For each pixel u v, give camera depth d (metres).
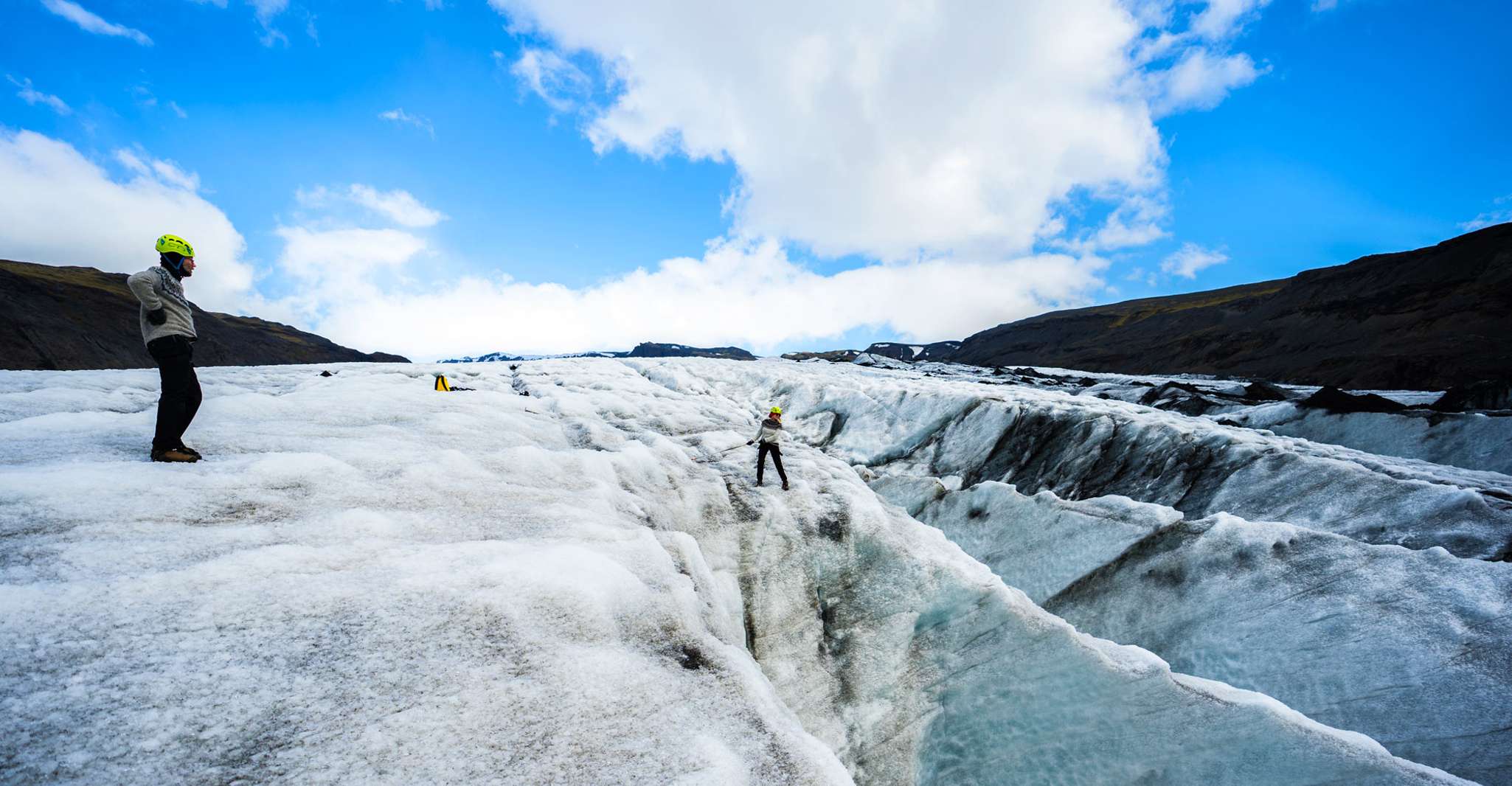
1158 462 15.08
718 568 7.72
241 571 3.36
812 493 9.82
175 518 3.91
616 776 2.64
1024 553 11.94
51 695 2.32
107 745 2.19
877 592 7.76
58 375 12.06
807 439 23.28
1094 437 17.05
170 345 4.88
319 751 2.38
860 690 6.57
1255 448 13.65
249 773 2.22
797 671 6.82
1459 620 7.61
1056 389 38.03
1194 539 10.25
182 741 2.28
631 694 3.21
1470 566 8.26
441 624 3.33
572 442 10.83
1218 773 5.11
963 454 19.36
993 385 28.25
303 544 3.84
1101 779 5.31
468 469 6.45
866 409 23.62
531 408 13.28
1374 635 7.87
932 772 5.80
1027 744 5.70
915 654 6.86
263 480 4.82
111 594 2.95
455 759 2.52
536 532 4.97
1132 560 10.54
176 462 4.88
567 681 3.14
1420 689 7.12
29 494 3.76
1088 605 10.38
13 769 2.01
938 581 7.61
